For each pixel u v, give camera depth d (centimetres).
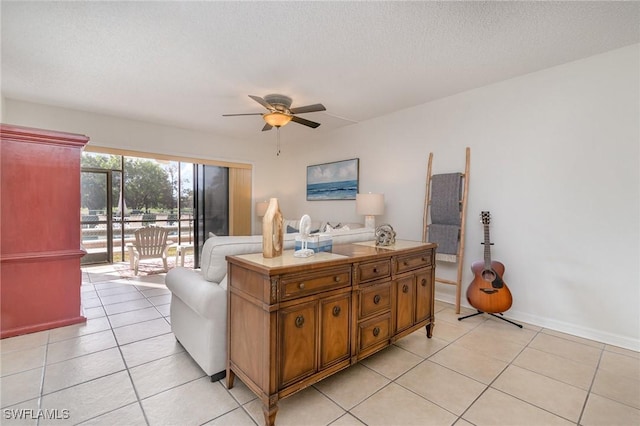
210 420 150
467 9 187
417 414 157
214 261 186
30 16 194
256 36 218
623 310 235
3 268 241
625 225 234
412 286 231
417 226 369
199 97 341
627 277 233
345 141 464
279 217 180
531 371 198
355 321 184
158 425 146
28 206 250
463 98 323
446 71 274
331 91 322
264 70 273
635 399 169
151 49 237
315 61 255
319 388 179
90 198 557
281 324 147
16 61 256
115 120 414
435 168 349
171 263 580
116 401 163
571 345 237
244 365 162
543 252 274
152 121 436
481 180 311
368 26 205
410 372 197
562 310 264
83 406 158
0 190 238
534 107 276
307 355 159
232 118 421
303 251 179
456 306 311
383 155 408
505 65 262
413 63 259
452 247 319
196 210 527
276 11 189
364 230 276
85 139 273
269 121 313
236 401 165
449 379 189
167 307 320
